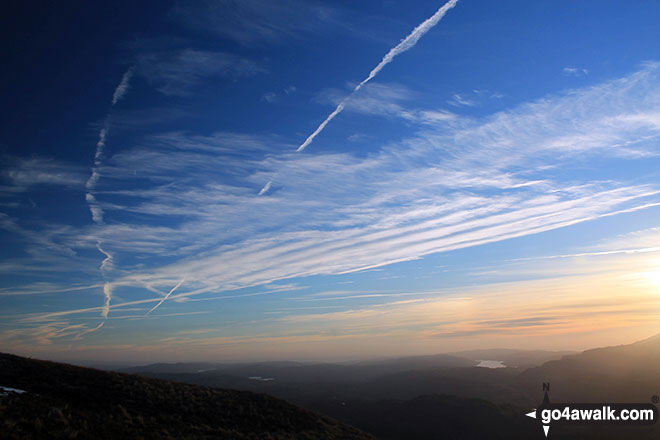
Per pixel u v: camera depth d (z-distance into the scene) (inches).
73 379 1691.7
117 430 1219.2
